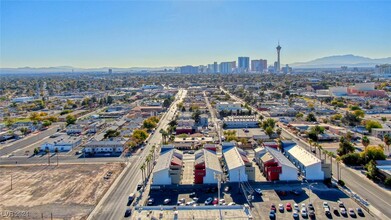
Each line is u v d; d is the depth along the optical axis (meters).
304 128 186.75
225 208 78.12
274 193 99.44
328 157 134.50
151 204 92.56
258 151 128.88
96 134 188.25
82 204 93.50
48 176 117.50
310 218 83.50
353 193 97.12
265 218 83.81
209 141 162.38
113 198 97.31
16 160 139.50
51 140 166.62
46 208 91.19
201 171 107.69
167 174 106.25
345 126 195.62
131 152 148.75
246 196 97.38
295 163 122.56
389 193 97.44
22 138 183.62
